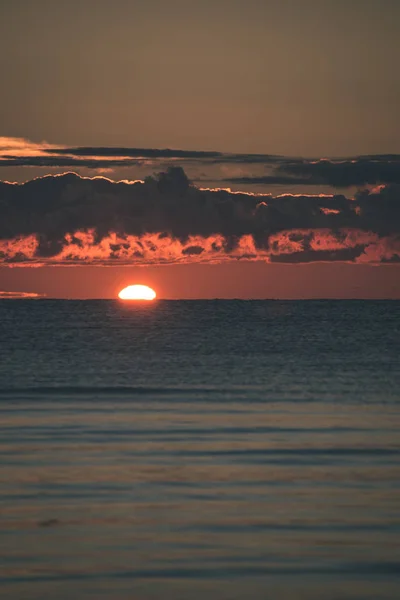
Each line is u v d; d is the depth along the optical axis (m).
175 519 59.75
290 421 103.44
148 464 76.50
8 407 117.31
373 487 68.19
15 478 70.75
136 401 125.56
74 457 79.38
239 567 51.16
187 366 195.00
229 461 77.94
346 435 92.38
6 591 47.84
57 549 53.97
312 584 48.78
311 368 189.00
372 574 50.19
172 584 48.78
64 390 142.50
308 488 67.88
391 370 183.38
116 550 53.81
